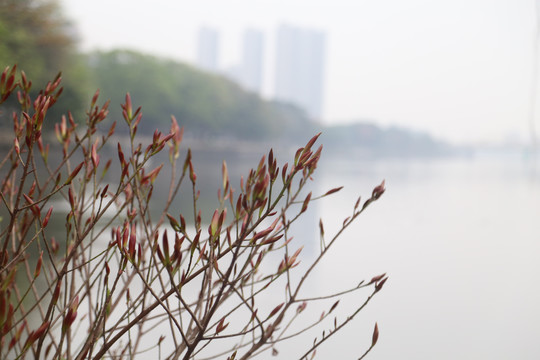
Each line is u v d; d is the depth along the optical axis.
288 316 4.21
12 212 0.92
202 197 13.66
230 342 3.44
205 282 0.96
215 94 67.81
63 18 33.16
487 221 12.87
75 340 2.80
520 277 6.48
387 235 9.84
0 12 28.81
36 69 29.58
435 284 5.93
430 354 3.61
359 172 38.72
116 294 3.56
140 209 1.02
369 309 4.68
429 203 17.39
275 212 0.84
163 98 59.38
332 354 3.47
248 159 50.25
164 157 28.81
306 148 0.82
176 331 3.30
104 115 1.15
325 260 7.05
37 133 0.89
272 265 6.24
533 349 3.77
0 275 0.95
